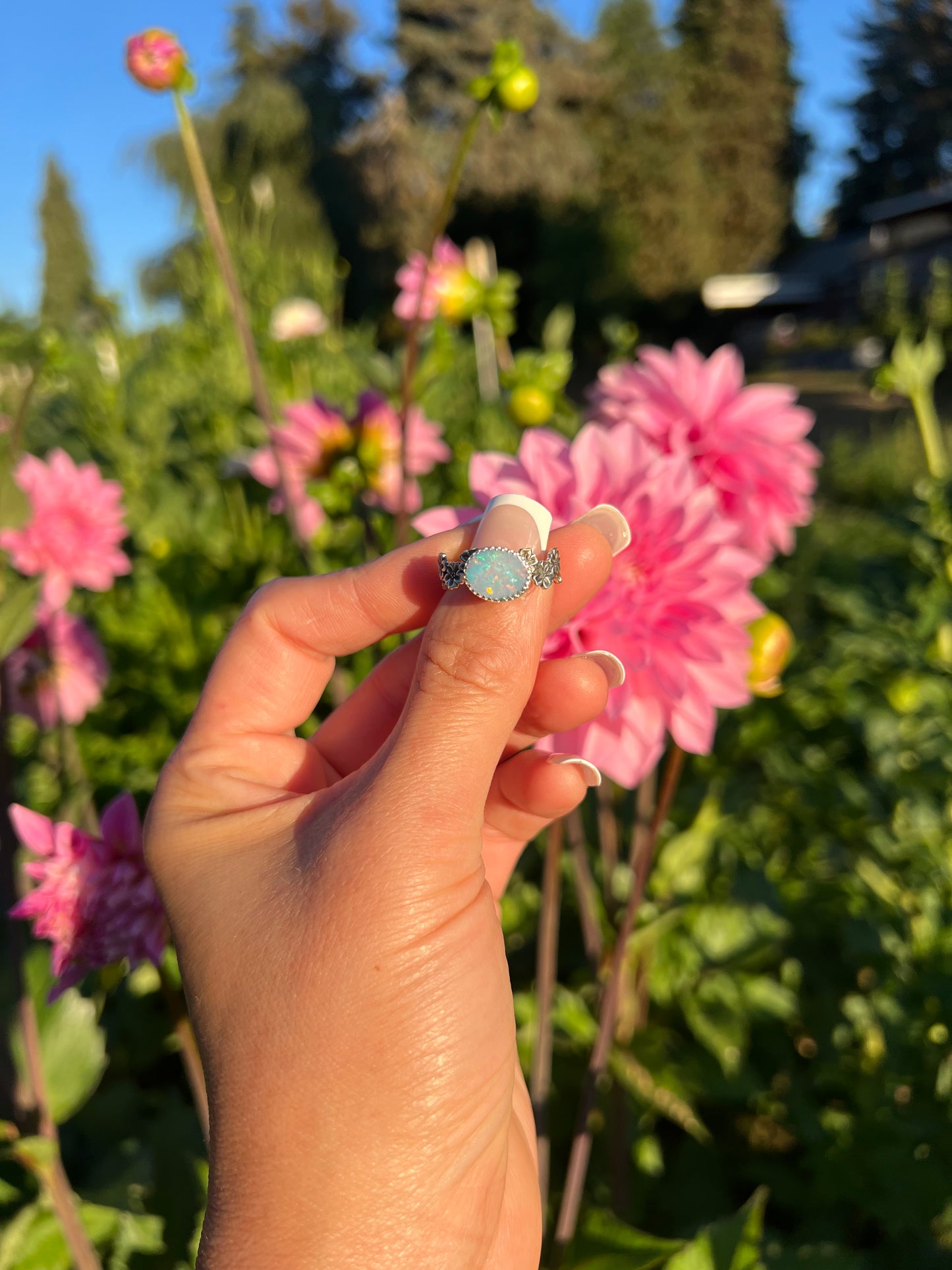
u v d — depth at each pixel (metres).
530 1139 0.19
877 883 0.43
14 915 0.23
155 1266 0.31
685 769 0.52
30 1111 0.26
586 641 0.21
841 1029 0.39
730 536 0.21
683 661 0.21
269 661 0.19
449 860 0.15
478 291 0.40
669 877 0.39
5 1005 0.30
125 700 0.61
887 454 1.47
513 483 0.21
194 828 0.17
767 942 0.38
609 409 0.29
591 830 0.44
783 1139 0.39
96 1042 0.29
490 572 0.15
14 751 0.53
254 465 0.37
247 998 0.14
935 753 0.45
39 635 0.38
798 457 0.28
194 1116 0.35
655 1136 0.40
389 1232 0.14
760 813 0.50
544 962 0.26
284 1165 0.14
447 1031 0.14
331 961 0.14
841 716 0.55
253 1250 0.14
